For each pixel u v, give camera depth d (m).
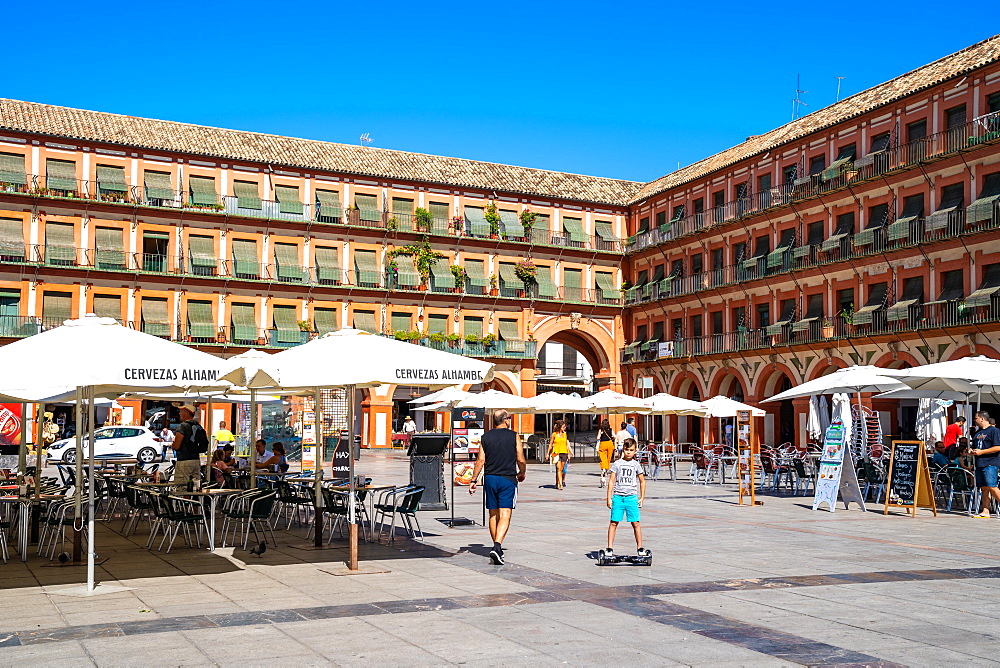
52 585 11.48
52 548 14.20
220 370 11.62
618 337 61.38
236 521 17.91
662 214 58.81
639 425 58.97
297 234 54.44
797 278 46.38
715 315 53.25
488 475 13.12
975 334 36.03
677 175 59.66
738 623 9.12
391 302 56.16
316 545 15.05
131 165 50.84
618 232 62.28
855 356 42.19
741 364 50.00
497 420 13.32
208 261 52.16
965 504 21.59
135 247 50.84
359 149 58.16
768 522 18.52
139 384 11.02
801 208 46.34
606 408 30.45
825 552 14.12
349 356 13.64
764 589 10.95
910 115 40.16
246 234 53.31
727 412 29.61
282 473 21.67
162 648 8.15
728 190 52.28
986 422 20.47
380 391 56.28
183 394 19.69
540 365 72.69
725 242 52.25
